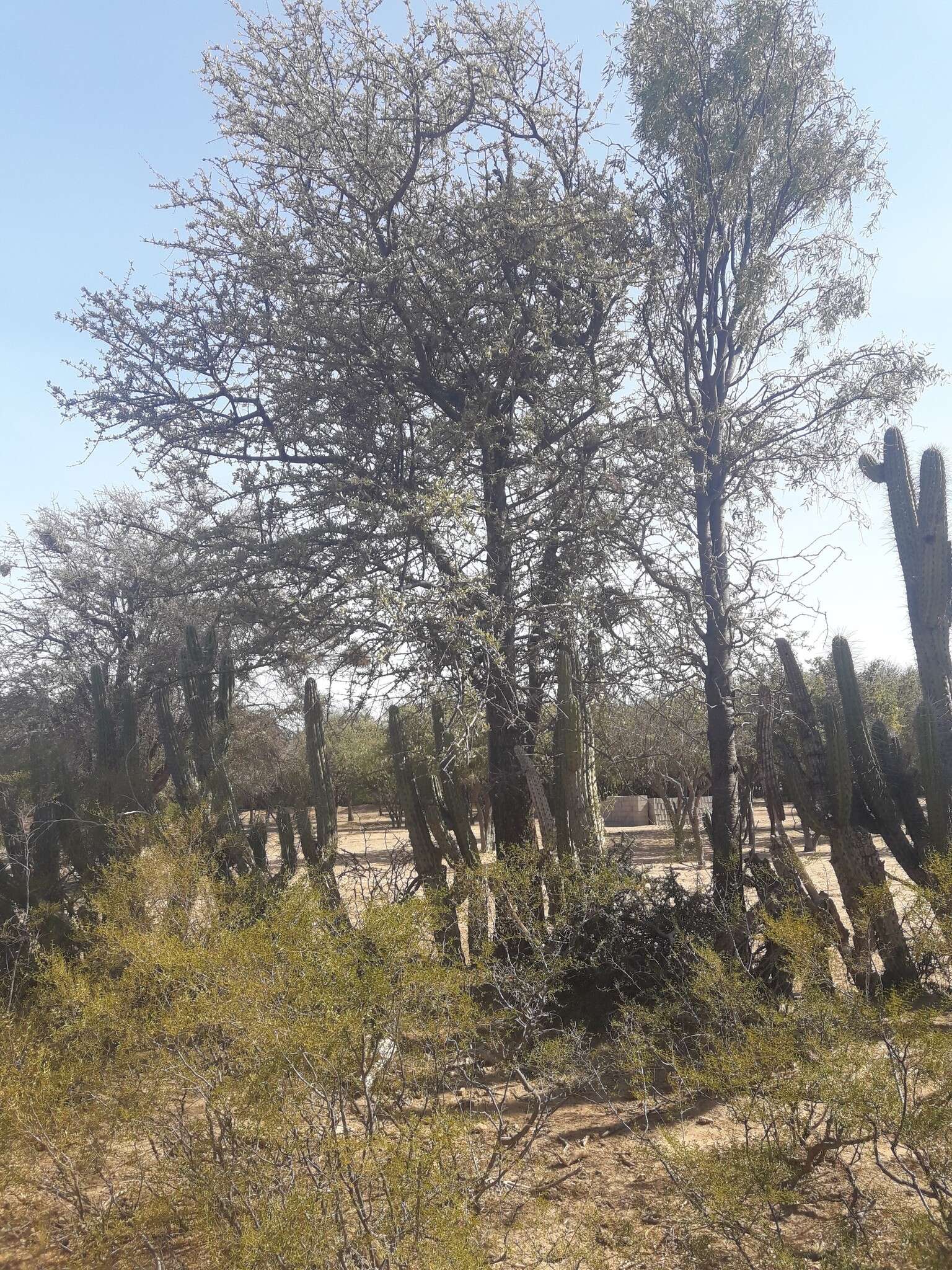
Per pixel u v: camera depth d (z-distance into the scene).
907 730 12.02
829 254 11.11
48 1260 4.10
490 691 9.34
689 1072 4.39
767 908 6.88
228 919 5.36
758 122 10.59
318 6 10.03
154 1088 4.12
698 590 9.83
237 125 10.41
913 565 8.91
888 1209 3.72
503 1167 4.35
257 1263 3.14
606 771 10.83
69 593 19.81
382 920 3.95
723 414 10.12
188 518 11.83
